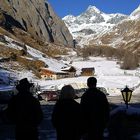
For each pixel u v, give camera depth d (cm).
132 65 17175
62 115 982
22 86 1016
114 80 11931
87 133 1083
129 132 1205
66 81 11506
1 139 1831
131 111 1234
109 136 1274
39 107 1011
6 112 1016
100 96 1075
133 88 9806
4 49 14600
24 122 992
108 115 1077
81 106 1071
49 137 1838
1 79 10219
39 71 13600
